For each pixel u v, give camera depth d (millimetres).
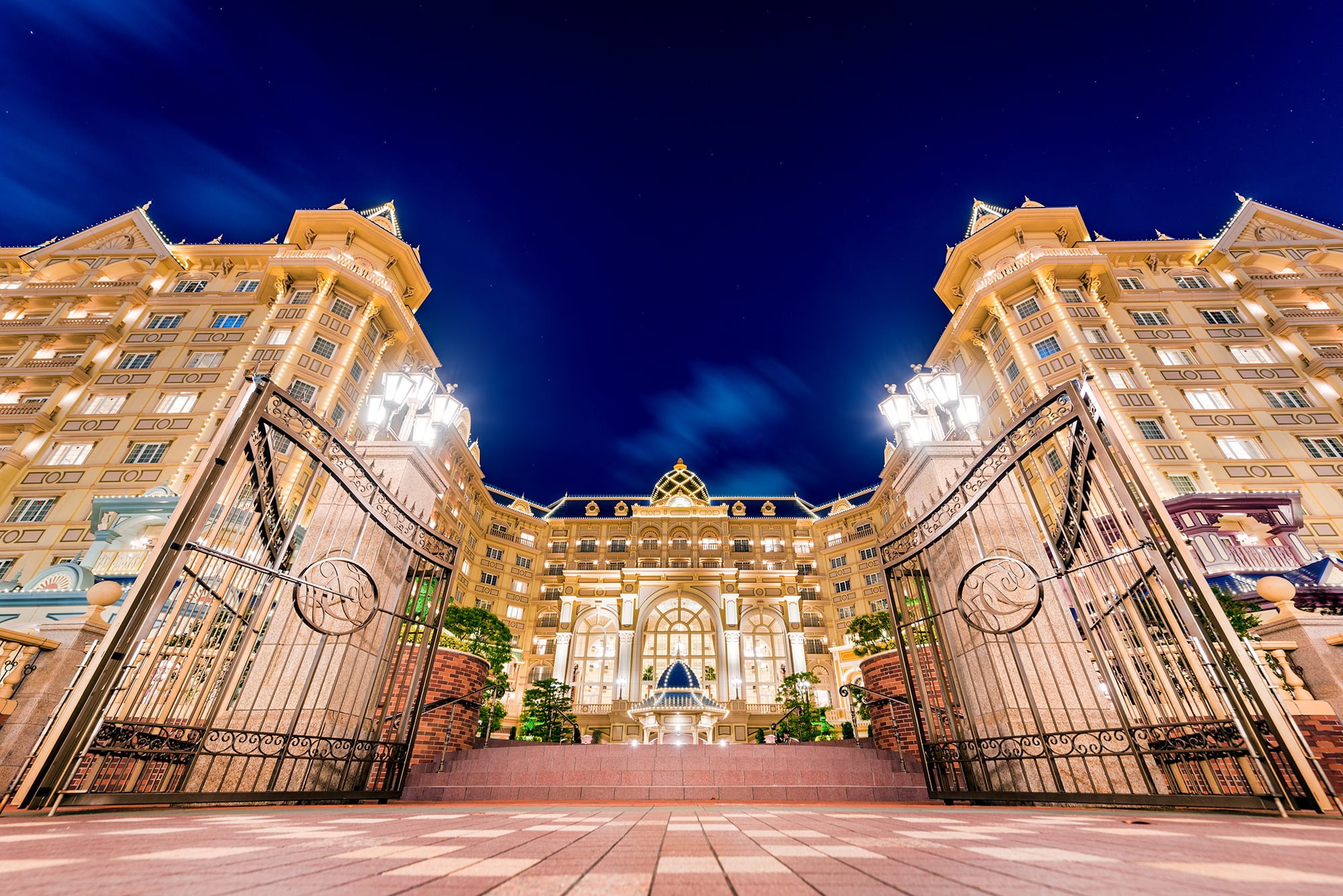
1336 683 5039
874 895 1443
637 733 36625
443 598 8531
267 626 7293
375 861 1977
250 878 1643
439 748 9734
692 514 50000
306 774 6086
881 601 44875
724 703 37906
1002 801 6047
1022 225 40219
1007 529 7551
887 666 10648
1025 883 1576
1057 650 6828
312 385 33094
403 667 9688
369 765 7047
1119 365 32656
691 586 43531
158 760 4996
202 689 5469
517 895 1460
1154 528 4918
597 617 43781
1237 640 4379
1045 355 34125
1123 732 5473
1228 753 4504
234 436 5422
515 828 3273
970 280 42906
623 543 50000
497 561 47188
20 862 1829
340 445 6758
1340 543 25391
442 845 2441
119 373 33719
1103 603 5820
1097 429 5508
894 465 43344
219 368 33625
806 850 2279
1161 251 39688
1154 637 5406
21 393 33469
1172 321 36094
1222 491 27391
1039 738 5891
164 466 29812
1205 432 29891
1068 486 6395
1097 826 3277
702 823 3662
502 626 27094
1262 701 4223
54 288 37000
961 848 2297
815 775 8711
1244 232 41219
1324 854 1976
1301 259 39125
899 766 9133
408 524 8312
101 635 6066
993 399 37750
